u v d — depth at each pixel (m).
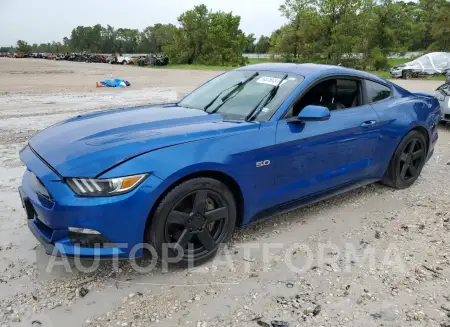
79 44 139.88
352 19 45.25
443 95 8.77
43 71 32.62
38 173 2.84
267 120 3.46
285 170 3.51
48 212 2.72
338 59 46.03
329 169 3.92
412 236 3.70
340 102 4.13
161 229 2.89
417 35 58.94
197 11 72.44
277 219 4.04
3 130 7.97
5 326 2.47
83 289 2.86
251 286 2.92
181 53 74.00
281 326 2.49
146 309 2.65
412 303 2.72
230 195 3.20
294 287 2.91
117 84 19.06
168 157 2.83
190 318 2.56
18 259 3.23
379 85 4.55
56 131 3.43
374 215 4.17
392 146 4.54
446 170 5.77
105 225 2.68
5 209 4.17
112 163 2.71
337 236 3.70
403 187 4.92
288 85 3.76
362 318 2.57
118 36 138.12
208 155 2.98
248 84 4.01
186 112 3.77
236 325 2.50
